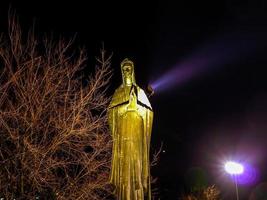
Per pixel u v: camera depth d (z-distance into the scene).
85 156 18.16
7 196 15.53
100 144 18.45
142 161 8.27
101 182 18.17
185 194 36.81
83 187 17.81
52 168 17.62
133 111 8.35
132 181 8.08
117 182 8.20
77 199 17.58
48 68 18.39
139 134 8.31
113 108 8.54
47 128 17.34
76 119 18.02
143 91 8.66
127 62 8.77
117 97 8.55
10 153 15.80
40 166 16.83
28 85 17.66
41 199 15.95
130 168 8.12
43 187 16.58
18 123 16.58
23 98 17.36
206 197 36.84
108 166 18.53
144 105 8.48
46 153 16.44
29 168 15.99
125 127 8.29
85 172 18.08
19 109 16.94
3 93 17.20
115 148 8.34
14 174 15.72
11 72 17.62
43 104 17.73
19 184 15.67
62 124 17.70
